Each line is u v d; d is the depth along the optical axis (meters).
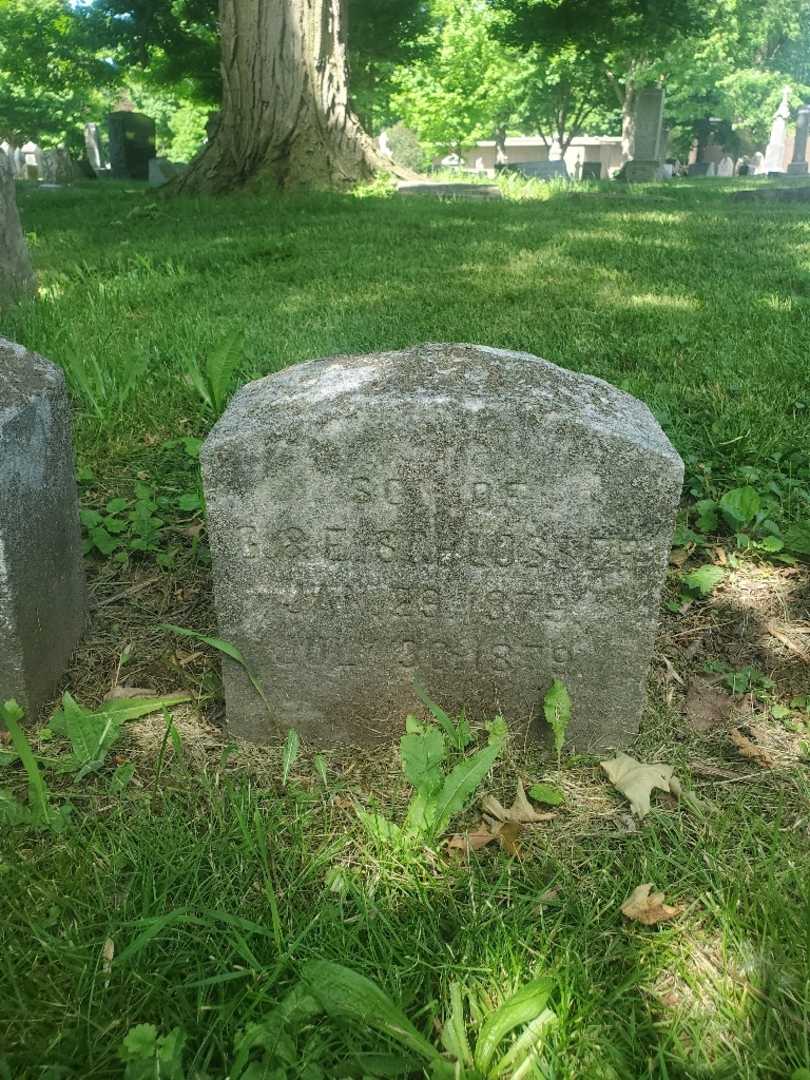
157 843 2.10
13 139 37.94
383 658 2.42
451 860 2.12
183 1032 1.63
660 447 2.18
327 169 14.54
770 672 2.81
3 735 2.55
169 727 2.33
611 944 1.86
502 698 2.47
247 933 1.86
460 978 1.78
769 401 4.41
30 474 2.51
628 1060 1.65
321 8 14.05
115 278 7.16
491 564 2.29
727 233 9.64
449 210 12.05
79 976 1.76
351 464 2.19
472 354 2.37
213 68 25.27
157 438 4.31
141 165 31.39
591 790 2.35
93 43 25.95
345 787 2.36
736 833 2.17
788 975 1.76
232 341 4.05
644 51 31.56
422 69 37.38
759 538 3.43
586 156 64.69
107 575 3.33
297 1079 1.57
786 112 38.94
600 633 2.35
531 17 23.47
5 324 5.50
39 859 2.04
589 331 5.56
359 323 5.63
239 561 2.31
